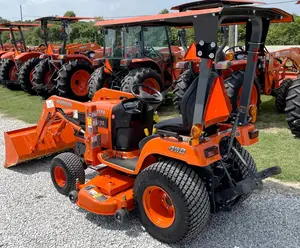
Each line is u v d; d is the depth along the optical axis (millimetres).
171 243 3109
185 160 2867
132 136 3850
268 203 3779
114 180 3666
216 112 2816
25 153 4918
